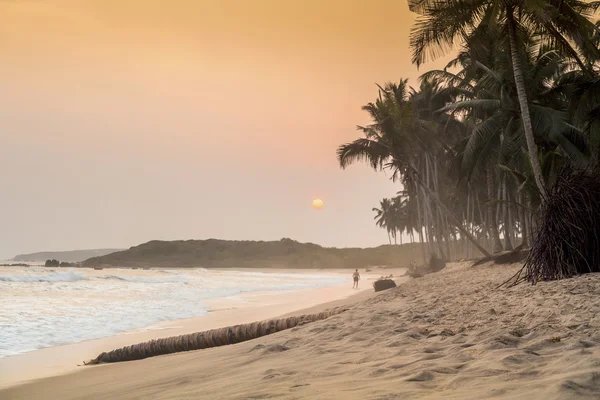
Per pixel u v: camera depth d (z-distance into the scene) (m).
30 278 46.31
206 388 4.91
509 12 19.22
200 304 26.23
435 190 45.88
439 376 4.03
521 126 26.36
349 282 60.88
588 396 3.06
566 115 25.55
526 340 5.24
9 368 10.05
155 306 24.44
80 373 9.11
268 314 20.20
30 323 16.92
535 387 3.36
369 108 38.31
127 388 6.13
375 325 7.84
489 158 31.08
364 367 4.76
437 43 19.86
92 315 19.78
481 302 9.00
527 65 26.77
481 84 28.77
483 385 3.57
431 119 42.91
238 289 42.62
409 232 104.00
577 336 5.00
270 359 6.31
